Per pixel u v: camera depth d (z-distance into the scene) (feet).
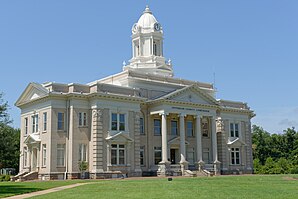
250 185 106.73
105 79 215.10
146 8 254.47
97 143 172.24
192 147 214.69
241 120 239.30
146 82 204.33
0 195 94.68
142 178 162.50
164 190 89.56
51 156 168.86
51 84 174.70
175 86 215.51
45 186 120.26
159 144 203.72
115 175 174.40
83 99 176.35
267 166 305.94
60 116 173.99
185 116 206.18
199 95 211.82
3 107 148.05
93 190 95.40
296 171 294.66
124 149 181.47
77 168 170.60
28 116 188.85
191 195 78.69
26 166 185.06
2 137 145.59
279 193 82.74
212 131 217.77
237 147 233.76
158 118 205.87
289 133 394.73
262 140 401.29
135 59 242.37
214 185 104.58
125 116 183.83
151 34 244.63
